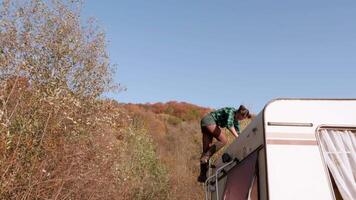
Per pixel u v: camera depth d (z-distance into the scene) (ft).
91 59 33.30
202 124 22.86
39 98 25.04
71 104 27.50
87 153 28.84
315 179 14.30
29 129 22.77
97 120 31.37
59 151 25.27
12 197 21.44
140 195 47.24
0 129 21.09
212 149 22.40
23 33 29.94
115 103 35.09
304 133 14.92
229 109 22.56
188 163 83.71
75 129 27.66
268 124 14.98
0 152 20.58
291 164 14.48
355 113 15.26
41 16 31.55
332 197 14.10
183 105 170.71
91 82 32.86
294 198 14.06
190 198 62.80
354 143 15.06
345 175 14.58
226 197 20.43
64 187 26.21
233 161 19.84
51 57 30.68
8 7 30.07
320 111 15.23
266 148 14.70
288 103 15.25
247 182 16.60
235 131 22.34
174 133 108.37
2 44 28.68
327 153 14.88
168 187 58.39
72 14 33.12
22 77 27.02
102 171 30.53
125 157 41.96
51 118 24.82
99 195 29.96
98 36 34.45
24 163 22.59
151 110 160.66
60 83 29.45
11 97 24.08
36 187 22.86
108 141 32.60
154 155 56.75
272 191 14.14
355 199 14.34
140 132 55.06
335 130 15.19
